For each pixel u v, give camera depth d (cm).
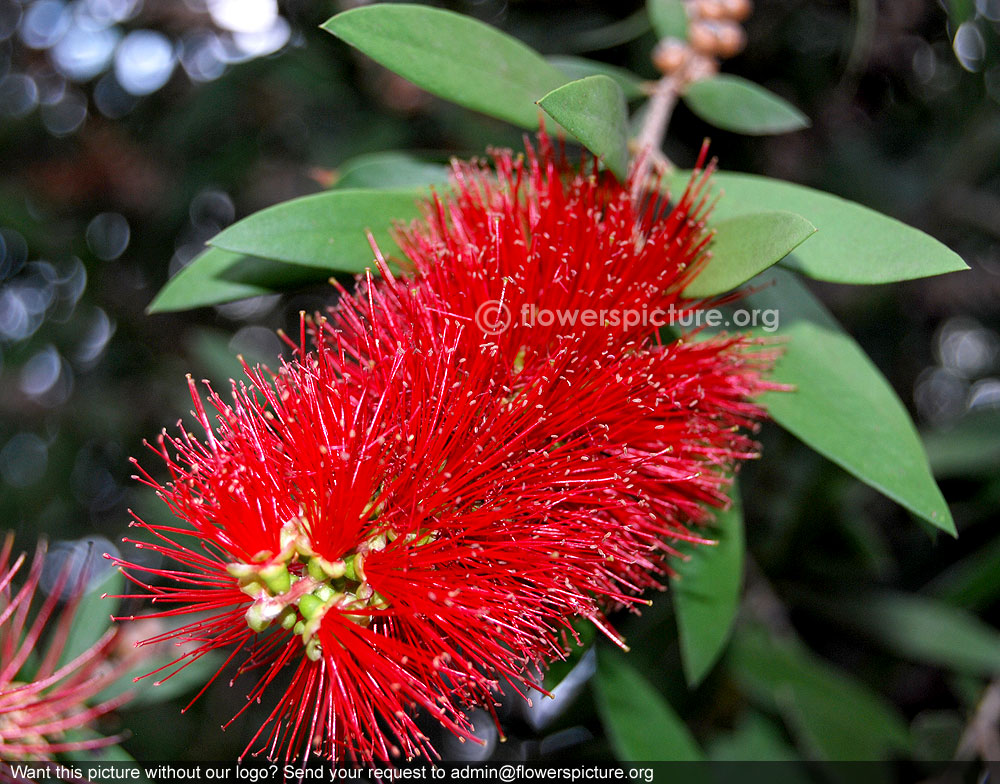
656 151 19
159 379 42
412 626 15
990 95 35
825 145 37
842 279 16
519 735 34
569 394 15
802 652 28
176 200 39
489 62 17
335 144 35
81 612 20
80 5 39
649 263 16
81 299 43
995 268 39
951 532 16
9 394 42
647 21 26
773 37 34
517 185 16
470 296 15
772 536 30
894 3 33
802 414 17
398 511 15
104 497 42
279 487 14
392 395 15
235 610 14
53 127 43
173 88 40
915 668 37
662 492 17
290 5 34
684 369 16
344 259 17
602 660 23
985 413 28
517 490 15
